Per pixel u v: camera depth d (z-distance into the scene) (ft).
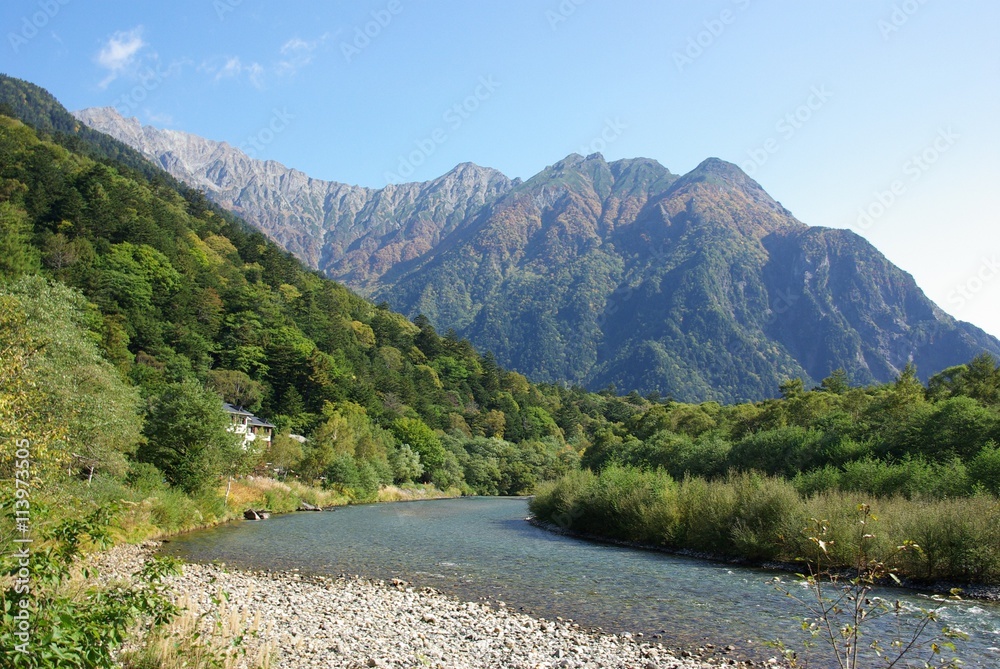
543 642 50.60
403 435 336.49
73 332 105.81
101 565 64.34
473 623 56.24
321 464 232.73
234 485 168.86
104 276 300.61
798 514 91.20
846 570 82.43
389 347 512.63
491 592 71.87
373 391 385.70
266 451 221.87
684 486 124.57
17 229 289.94
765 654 48.62
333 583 73.77
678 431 280.31
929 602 66.59
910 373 205.77
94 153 545.85
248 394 313.73
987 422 121.90
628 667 44.80
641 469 173.99
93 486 93.97
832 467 130.00
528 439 452.76
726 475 169.78
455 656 45.75
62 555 26.91
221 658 34.86
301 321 442.09
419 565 89.97
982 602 66.85
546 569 88.58
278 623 51.72
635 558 101.19
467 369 568.41
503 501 280.31
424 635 51.16
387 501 253.24
